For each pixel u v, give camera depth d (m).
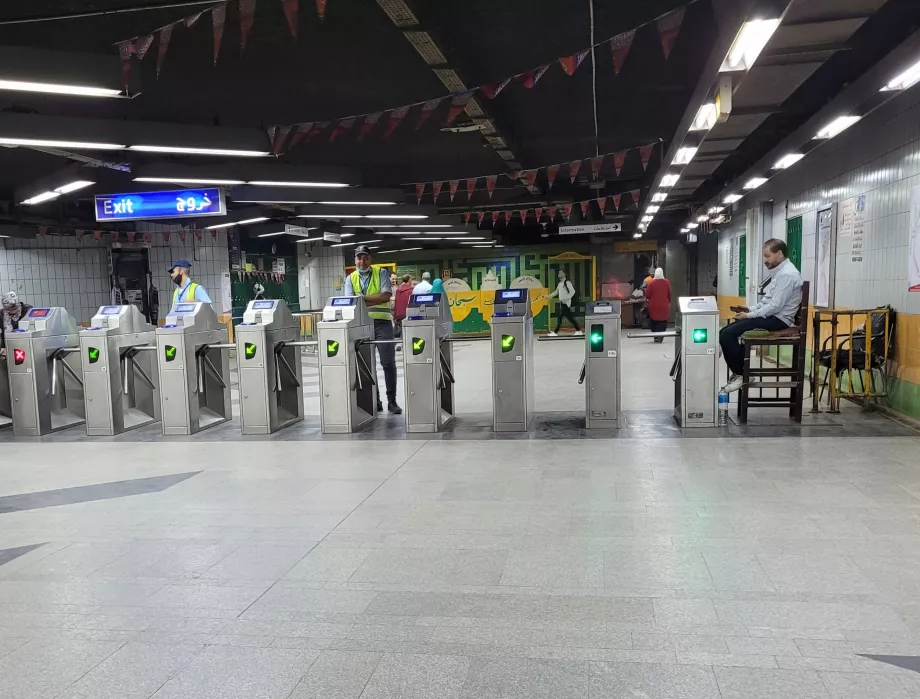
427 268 19.55
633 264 22.08
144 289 15.45
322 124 7.90
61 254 14.34
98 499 4.88
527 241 22.88
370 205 14.38
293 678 2.48
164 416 7.17
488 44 7.07
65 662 2.66
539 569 3.34
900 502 4.04
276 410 7.14
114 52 6.98
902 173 6.19
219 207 10.53
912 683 2.30
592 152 12.48
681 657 2.51
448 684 2.40
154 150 7.93
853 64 6.70
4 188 12.40
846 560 3.28
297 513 4.35
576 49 7.22
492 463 5.39
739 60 4.93
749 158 11.08
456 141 11.03
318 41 6.82
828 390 7.27
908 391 6.10
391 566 3.45
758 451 5.32
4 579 3.49
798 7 4.27
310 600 3.11
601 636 2.69
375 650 2.65
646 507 4.15
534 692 2.33
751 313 6.50
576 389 8.98
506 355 6.47
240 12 5.08
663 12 6.29
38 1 5.63
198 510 4.50
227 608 3.06
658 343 14.84
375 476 5.16
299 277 20.81
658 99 9.21
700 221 15.90
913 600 2.87
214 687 2.44
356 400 7.05
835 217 7.97
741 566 3.27
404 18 5.41
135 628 2.91
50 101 8.41
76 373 8.24
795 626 2.70
